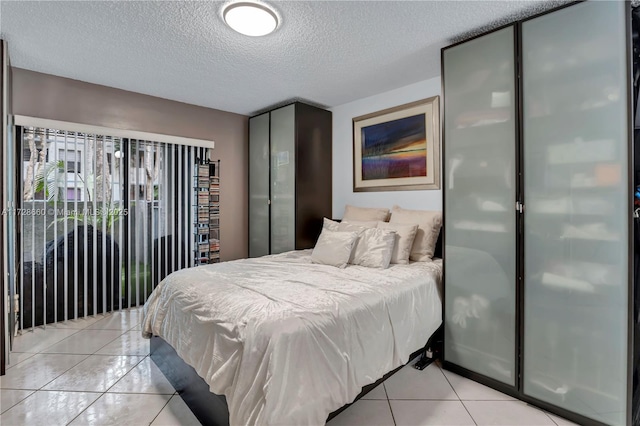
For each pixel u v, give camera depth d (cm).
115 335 273
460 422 170
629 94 154
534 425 168
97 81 299
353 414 175
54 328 286
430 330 215
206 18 195
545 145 178
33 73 275
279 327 138
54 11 188
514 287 191
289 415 126
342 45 229
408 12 190
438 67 269
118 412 175
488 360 202
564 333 174
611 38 158
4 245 213
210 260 385
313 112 367
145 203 340
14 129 260
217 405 151
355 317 166
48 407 179
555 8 174
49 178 285
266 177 389
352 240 261
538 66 180
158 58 250
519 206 187
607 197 160
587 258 166
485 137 201
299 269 242
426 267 244
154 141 342
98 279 316
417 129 305
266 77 289
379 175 338
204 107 380
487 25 204
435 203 295
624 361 157
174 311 198
